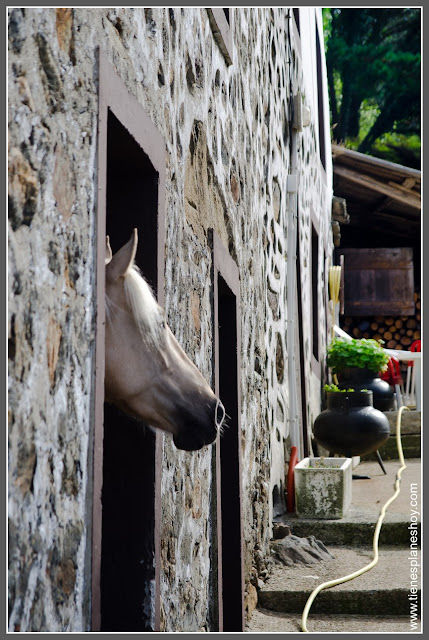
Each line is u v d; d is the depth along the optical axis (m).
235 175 4.08
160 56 2.61
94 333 1.82
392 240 14.80
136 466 2.38
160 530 2.42
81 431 1.72
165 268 2.64
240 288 4.14
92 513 1.75
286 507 5.82
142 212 2.50
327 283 11.12
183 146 2.96
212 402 2.23
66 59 1.71
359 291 13.95
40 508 1.49
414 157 23.28
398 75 23.33
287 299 6.39
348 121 23.75
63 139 1.67
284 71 6.54
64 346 1.64
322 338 9.84
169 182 2.74
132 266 2.22
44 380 1.53
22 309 1.43
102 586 2.34
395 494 6.09
